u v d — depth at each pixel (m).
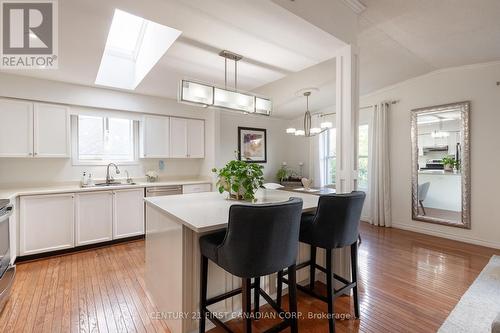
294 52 2.52
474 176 3.71
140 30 3.28
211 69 3.02
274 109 5.54
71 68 2.97
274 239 1.43
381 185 4.64
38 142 3.32
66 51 2.52
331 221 1.82
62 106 3.49
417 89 4.25
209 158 4.80
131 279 2.65
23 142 3.21
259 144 5.89
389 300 2.27
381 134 4.62
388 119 4.62
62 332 1.84
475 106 3.68
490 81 3.55
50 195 3.19
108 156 4.16
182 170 4.95
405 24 2.64
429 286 2.50
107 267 2.94
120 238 3.74
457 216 3.88
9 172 3.38
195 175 5.10
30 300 2.24
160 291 2.07
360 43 3.02
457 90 3.83
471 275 2.72
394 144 4.59
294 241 1.56
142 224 3.94
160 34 2.67
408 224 4.42
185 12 1.84
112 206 3.66
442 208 4.04
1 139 3.08
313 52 2.53
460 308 2.13
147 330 1.88
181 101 2.25
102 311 2.10
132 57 3.83
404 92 4.42
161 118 4.38
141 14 1.89
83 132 3.93
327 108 5.54
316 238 1.87
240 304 2.08
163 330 1.88
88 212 3.47
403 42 3.01
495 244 3.53
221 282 1.95
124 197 3.77
